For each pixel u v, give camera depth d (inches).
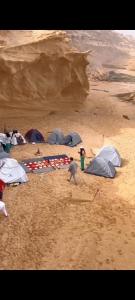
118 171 730.8
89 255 451.5
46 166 728.3
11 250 454.0
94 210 566.9
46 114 1161.4
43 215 542.3
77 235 494.3
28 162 738.2
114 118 1230.3
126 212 565.6
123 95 1681.8
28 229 502.3
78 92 1401.3
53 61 1258.6
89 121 1151.0
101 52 2829.7
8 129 974.4
